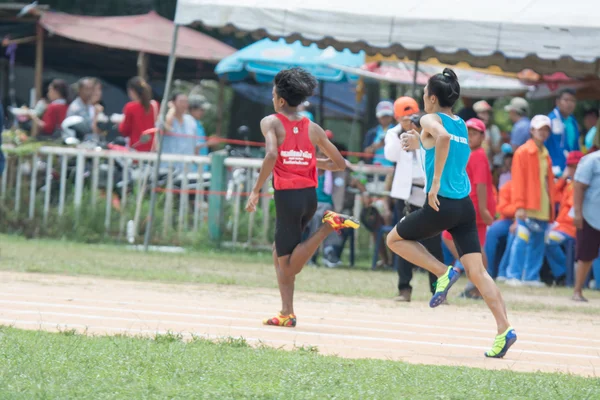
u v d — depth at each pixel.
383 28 29.86
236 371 12.02
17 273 24.89
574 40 28.72
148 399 10.18
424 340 17.17
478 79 43.00
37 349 12.88
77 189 36.53
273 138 17.38
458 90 16.19
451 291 27.25
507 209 32.31
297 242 17.73
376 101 53.38
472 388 11.68
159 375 11.54
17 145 37.03
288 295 17.97
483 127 25.25
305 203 17.66
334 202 33.53
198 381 11.30
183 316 18.50
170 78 34.28
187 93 61.12
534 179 30.31
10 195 37.12
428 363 14.32
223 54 47.72
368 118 53.41
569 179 32.38
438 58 32.78
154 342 14.23
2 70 51.31
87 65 53.03
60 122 40.47
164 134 37.91
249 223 35.78
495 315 15.62
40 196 36.94
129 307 19.44
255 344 14.90
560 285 32.09
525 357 15.83
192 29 54.00
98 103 42.12
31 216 36.78
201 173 35.91
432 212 15.95
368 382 11.69
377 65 43.41
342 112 55.03
